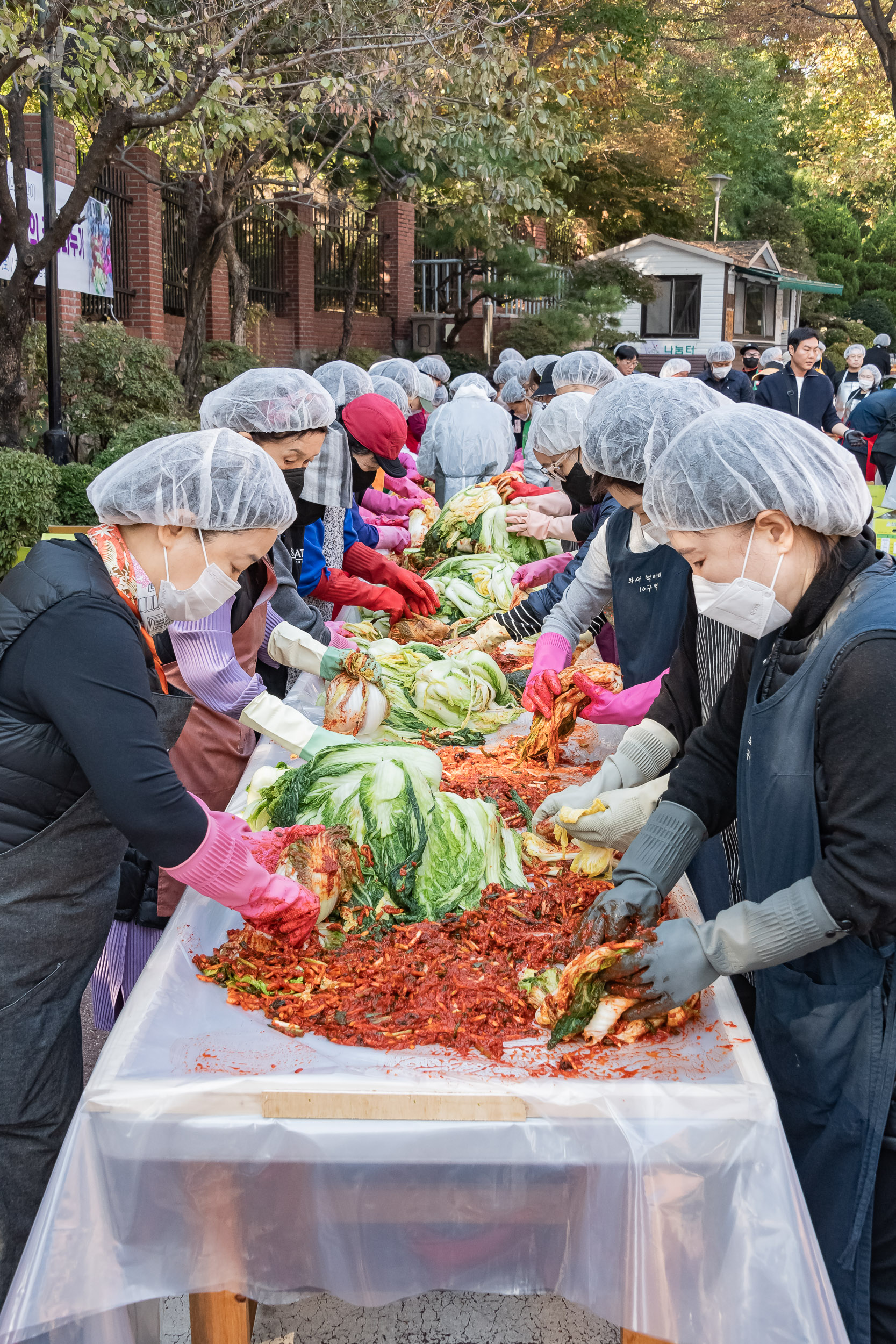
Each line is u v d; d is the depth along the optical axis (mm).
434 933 1852
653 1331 1526
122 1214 1521
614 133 26156
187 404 13188
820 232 42562
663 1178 1486
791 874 1727
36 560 1811
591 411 2646
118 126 8148
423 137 11969
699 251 29250
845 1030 1695
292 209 19672
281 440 2982
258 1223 1544
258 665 3176
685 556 1741
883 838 1548
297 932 1801
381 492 5852
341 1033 1645
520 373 9781
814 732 1651
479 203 14414
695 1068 1581
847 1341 1467
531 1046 1641
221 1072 1548
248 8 8023
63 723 1726
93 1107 1498
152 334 14906
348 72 10141
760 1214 1468
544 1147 1495
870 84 23750
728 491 1598
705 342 30078
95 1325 1556
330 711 2805
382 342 23062
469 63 10664
